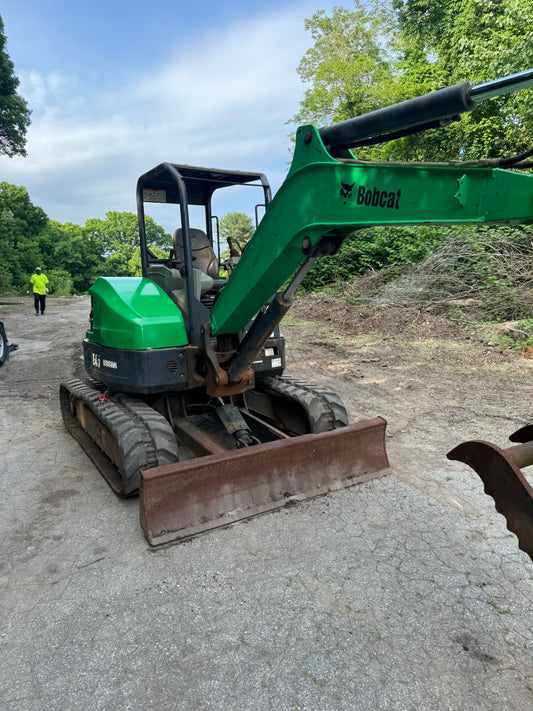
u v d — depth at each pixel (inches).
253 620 100.1
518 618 99.9
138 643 94.9
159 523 126.5
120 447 142.4
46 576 116.3
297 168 102.4
